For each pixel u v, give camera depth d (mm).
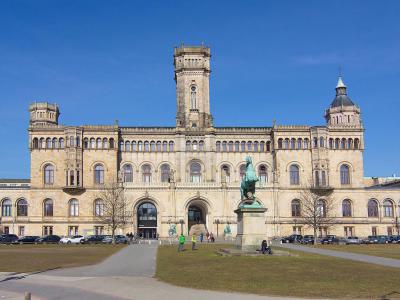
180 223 131000
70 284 38656
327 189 135875
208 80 151875
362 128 139375
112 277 43031
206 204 132375
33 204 133250
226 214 131375
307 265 50781
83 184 134875
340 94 156000
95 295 33312
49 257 65688
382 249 85188
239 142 143375
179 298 31844
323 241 115125
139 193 131375
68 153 134625
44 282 39906
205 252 73438
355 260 58469
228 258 58344
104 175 135875
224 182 132500
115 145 137000
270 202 134250
